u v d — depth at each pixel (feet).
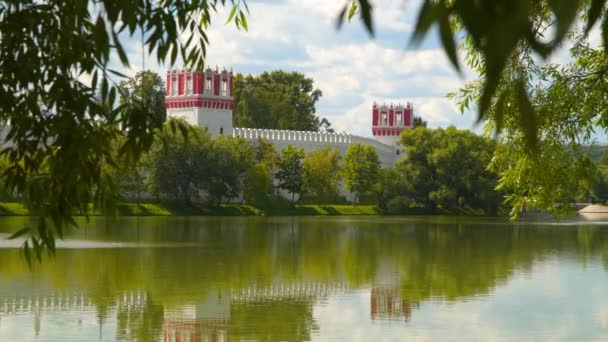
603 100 68.80
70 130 32.37
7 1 34.27
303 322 103.50
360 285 142.31
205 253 207.41
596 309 112.78
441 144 573.74
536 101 69.62
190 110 589.32
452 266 178.19
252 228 341.00
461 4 9.87
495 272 165.48
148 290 132.05
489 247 238.27
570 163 73.87
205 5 39.27
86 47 32.83
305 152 614.75
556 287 138.92
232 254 205.87
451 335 95.14
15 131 33.83
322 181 566.77
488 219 493.36
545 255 208.23
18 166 34.19
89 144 32.50
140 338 92.53
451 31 9.94
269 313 110.52
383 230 337.11
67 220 33.17
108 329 97.66
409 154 580.71
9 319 103.19
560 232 329.93
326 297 126.72
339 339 92.79
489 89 10.09
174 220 416.46
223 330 97.91
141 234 287.48
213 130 591.78
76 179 32.42
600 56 67.36
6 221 347.56
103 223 371.15
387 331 97.66
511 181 76.23
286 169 564.30
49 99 33.09
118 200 34.27
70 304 115.55
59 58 32.94
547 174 73.20
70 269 162.61
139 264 175.52
